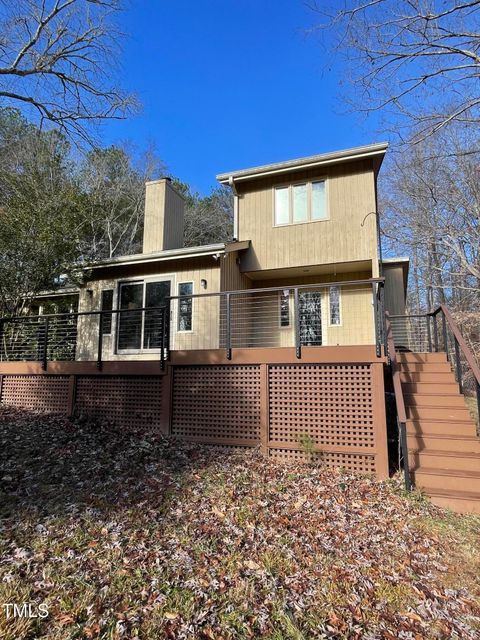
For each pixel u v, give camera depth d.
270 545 3.49
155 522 3.82
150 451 5.74
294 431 5.80
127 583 2.88
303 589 2.91
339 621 2.60
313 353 5.79
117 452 5.62
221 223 24.89
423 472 4.75
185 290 9.60
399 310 11.02
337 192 9.70
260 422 5.97
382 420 5.35
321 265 9.71
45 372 7.70
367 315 10.17
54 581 2.86
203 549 3.38
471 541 3.67
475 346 14.41
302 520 3.97
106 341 10.30
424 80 6.38
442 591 2.96
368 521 3.98
